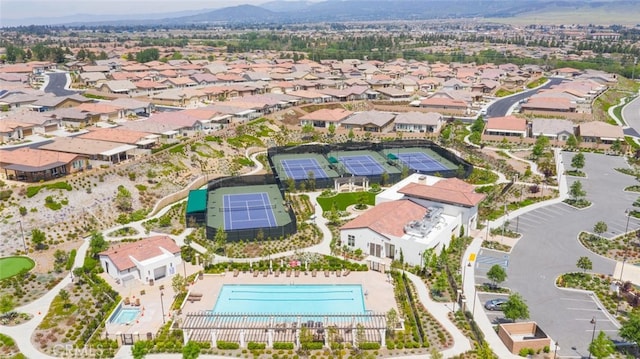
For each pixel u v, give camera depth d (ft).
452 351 244.22
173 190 459.32
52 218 377.71
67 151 473.26
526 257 340.39
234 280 314.35
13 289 302.25
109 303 286.05
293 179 481.87
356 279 314.55
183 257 343.26
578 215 412.98
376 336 256.32
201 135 593.01
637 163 552.41
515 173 518.37
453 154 556.51
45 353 245.24
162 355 244.83
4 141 537.24
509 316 256.73
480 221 399.03
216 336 256.32
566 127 652.07
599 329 261.24
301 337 248.11
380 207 378.12
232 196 463.42
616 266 326.03
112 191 426.10
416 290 300.61
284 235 373.61
